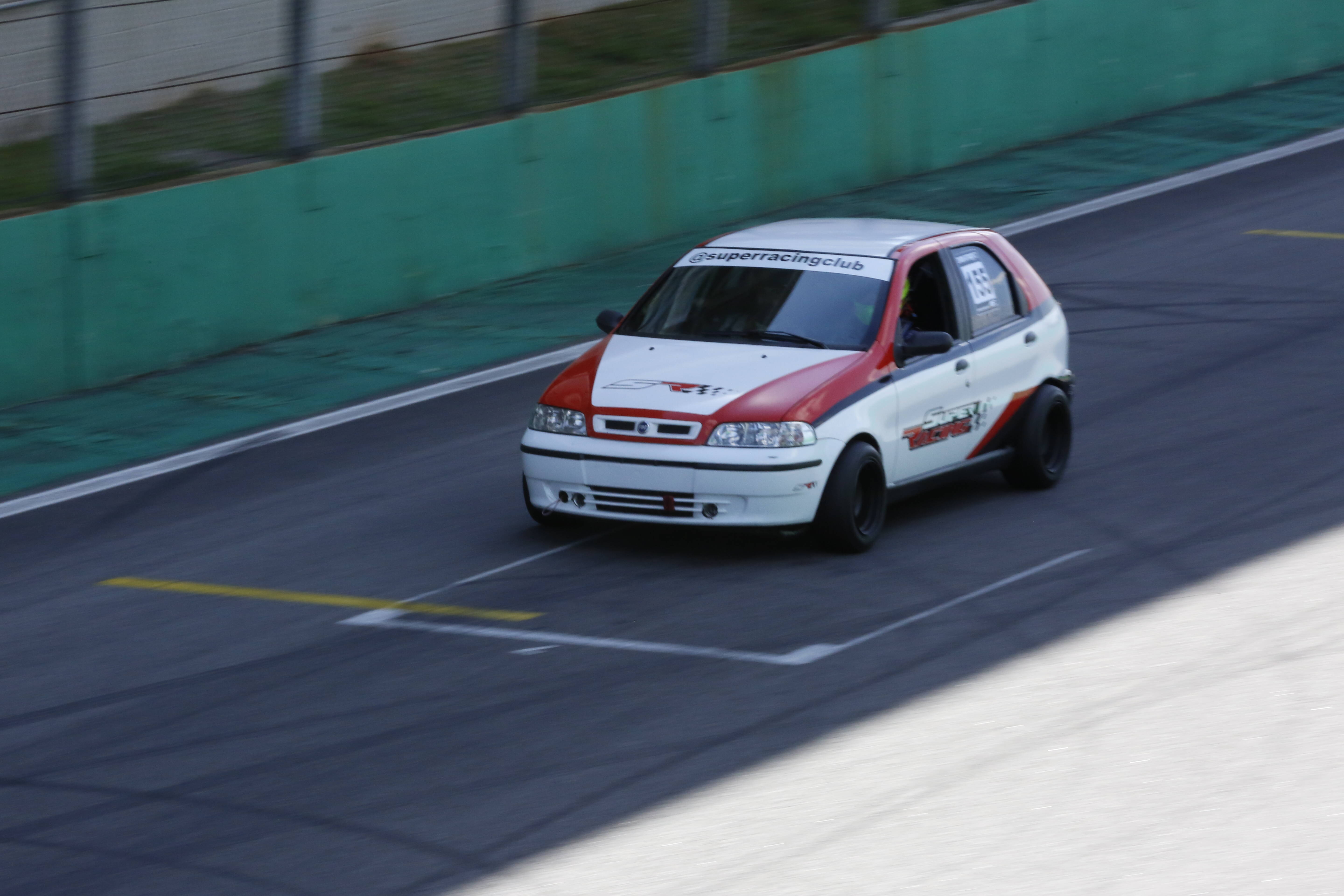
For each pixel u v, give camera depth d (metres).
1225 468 38.12
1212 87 93.19
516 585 31.17
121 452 43.75
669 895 18.72
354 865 19.80
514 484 38.91
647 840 20.12
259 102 57.56
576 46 73.81
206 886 19.41
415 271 60.78
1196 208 70.19
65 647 29.02
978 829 20.11
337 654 27.81
